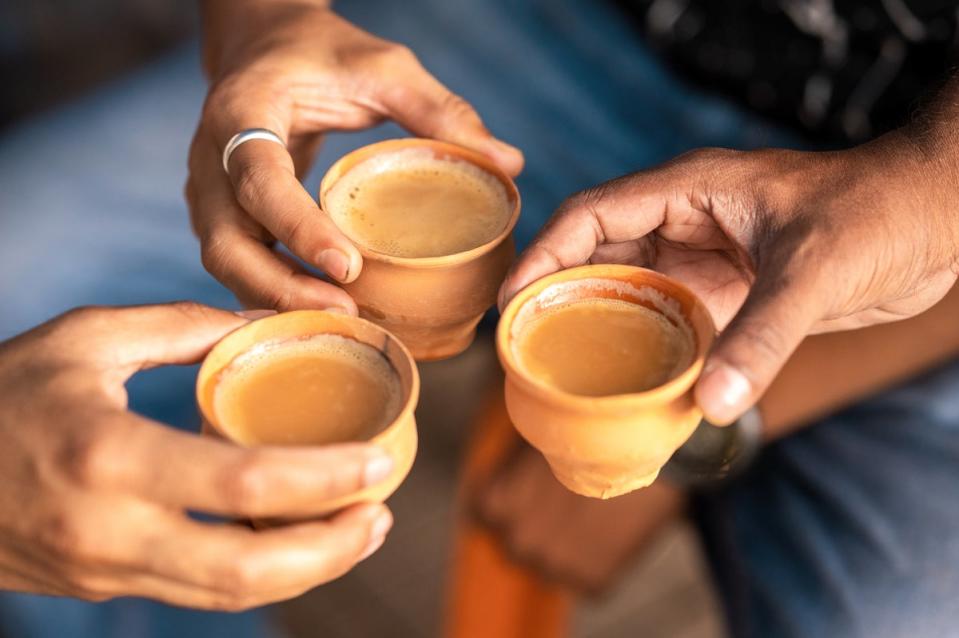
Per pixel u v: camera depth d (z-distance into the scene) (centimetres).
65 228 82
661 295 49
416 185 58
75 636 75
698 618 98
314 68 62
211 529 44
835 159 51
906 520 68
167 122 89
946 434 70
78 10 132
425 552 102
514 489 76
